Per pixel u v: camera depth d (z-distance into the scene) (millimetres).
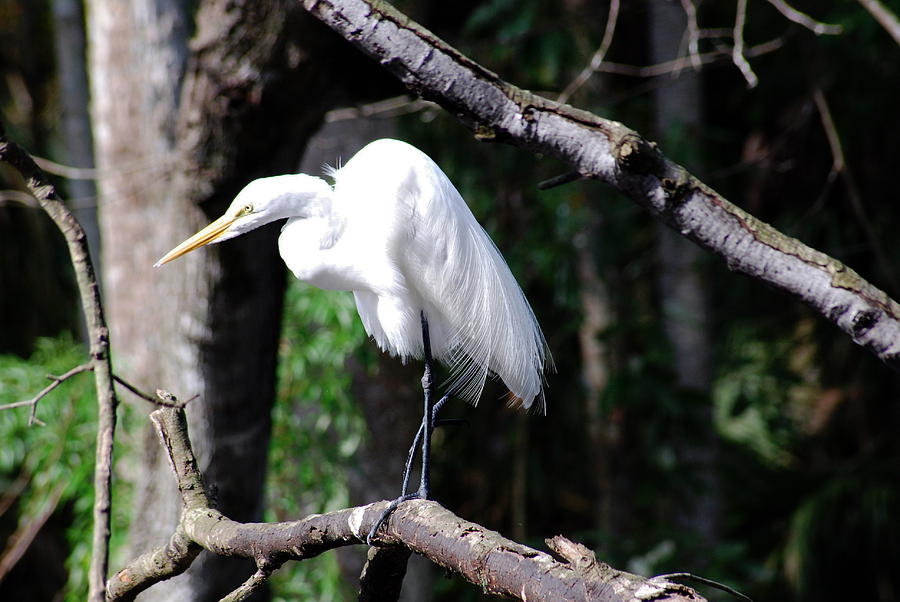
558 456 13102
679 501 11336
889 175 12766
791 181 12797
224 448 7188
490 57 10648
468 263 5000
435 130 11406
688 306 11117
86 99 12672
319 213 5023
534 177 11367
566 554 2602
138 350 10617
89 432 8461
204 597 7328
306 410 9820
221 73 6117
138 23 10406
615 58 12094
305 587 9617
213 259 6684
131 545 7645
